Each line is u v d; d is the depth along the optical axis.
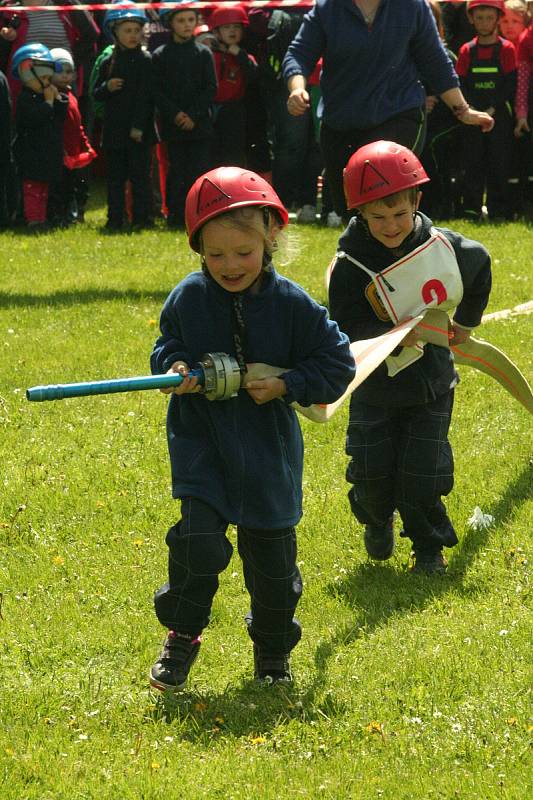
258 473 5.77
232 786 5.18
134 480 8.92
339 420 10.05
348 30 11.70
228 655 6.50
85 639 6.59
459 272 7.00
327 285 7.17
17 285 15.21
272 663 6.18
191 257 17.03
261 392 5.68
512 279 14.79
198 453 5.84
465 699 5.86
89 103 22.62
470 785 5.10
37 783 5.20
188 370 5.70
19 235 19.14
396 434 7.37
